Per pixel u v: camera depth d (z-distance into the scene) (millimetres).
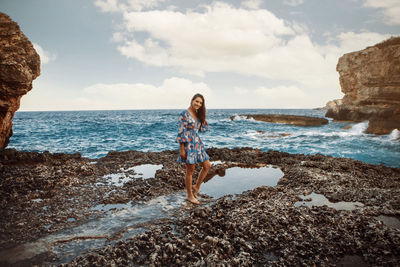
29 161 6344
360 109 27812
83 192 4207
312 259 2332
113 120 45656
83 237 2730
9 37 7297
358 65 37906
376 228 2814
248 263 2262
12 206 3557
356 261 2328
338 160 6777
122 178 5113
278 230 2832
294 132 21141
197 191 4086
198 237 2732
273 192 4184
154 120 45062
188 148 3617
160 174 5141
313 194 4156
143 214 3350
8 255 2375
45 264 2248
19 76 7469
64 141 15289
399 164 9086
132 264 2266
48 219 3154
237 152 8266
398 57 25344
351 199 3889
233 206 3562
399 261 2283
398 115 18266
